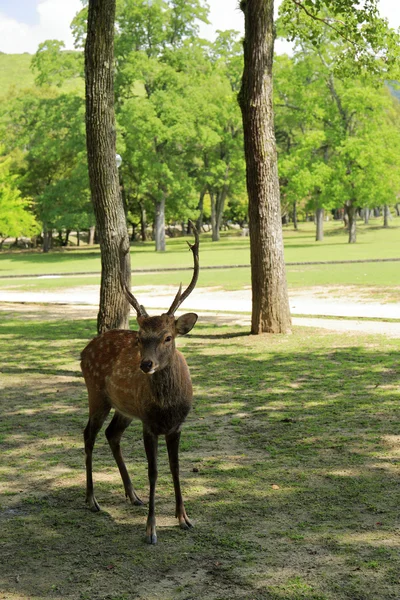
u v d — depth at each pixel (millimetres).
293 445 7309
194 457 7039
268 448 7230
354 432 7695
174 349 5012
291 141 75125
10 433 8180
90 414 5887
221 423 8305
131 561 4754
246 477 6367
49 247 76812
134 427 8477
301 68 58156
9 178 48406
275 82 59156
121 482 6438
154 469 5141
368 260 36438
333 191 56531
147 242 80188
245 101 14188
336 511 5477
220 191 74688
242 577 4445
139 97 58406
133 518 5566
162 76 57906
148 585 4406
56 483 6441
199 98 58125
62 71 60219
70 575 4578
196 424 8297
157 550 4914
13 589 4406
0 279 36656
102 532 5289
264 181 14477
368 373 10852
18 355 13727
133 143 55969
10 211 47875
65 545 5062
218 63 64812
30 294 27703
